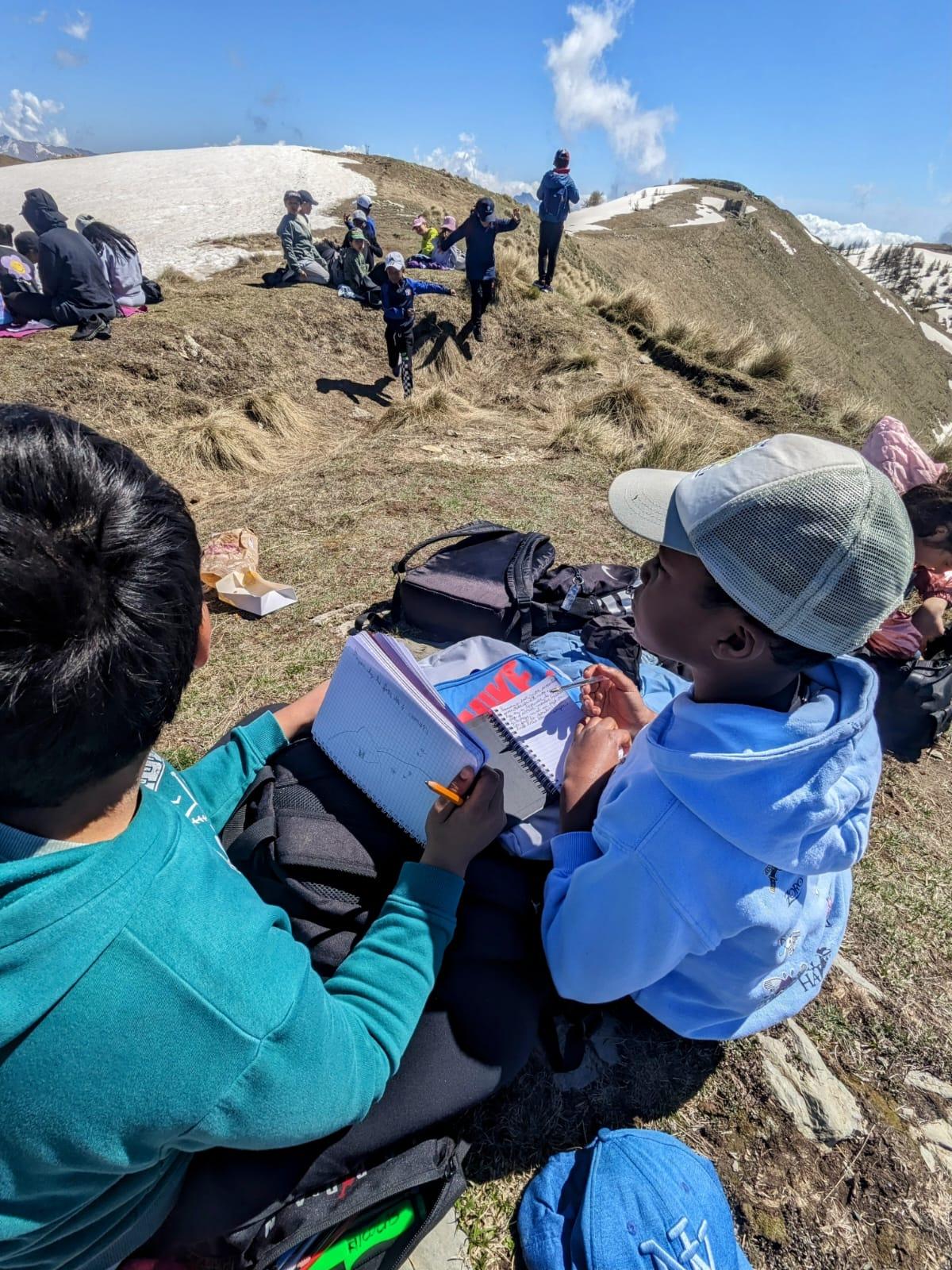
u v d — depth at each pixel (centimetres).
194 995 71
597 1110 162
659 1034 176
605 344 1002
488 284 971
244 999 75
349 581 379
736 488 96
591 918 125
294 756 176
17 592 56
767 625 98
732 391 879
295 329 909
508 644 238
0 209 1714
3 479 60
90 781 68
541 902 164
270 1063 77
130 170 2092
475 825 127
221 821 157
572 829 154
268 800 163
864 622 95
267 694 288
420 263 1207
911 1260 143
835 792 106
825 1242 144
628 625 273
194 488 610
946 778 291
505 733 191
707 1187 139
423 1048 133
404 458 578
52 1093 65
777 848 107
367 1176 122
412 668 154
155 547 67
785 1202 150
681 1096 166
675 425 688
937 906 225
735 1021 153
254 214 1551
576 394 862
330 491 504
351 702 161
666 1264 123
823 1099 168
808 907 134
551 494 508
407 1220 128
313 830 155
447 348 974
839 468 93
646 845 115
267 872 155
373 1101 95
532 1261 133
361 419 837
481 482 523
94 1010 65
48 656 58
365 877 148
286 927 93
